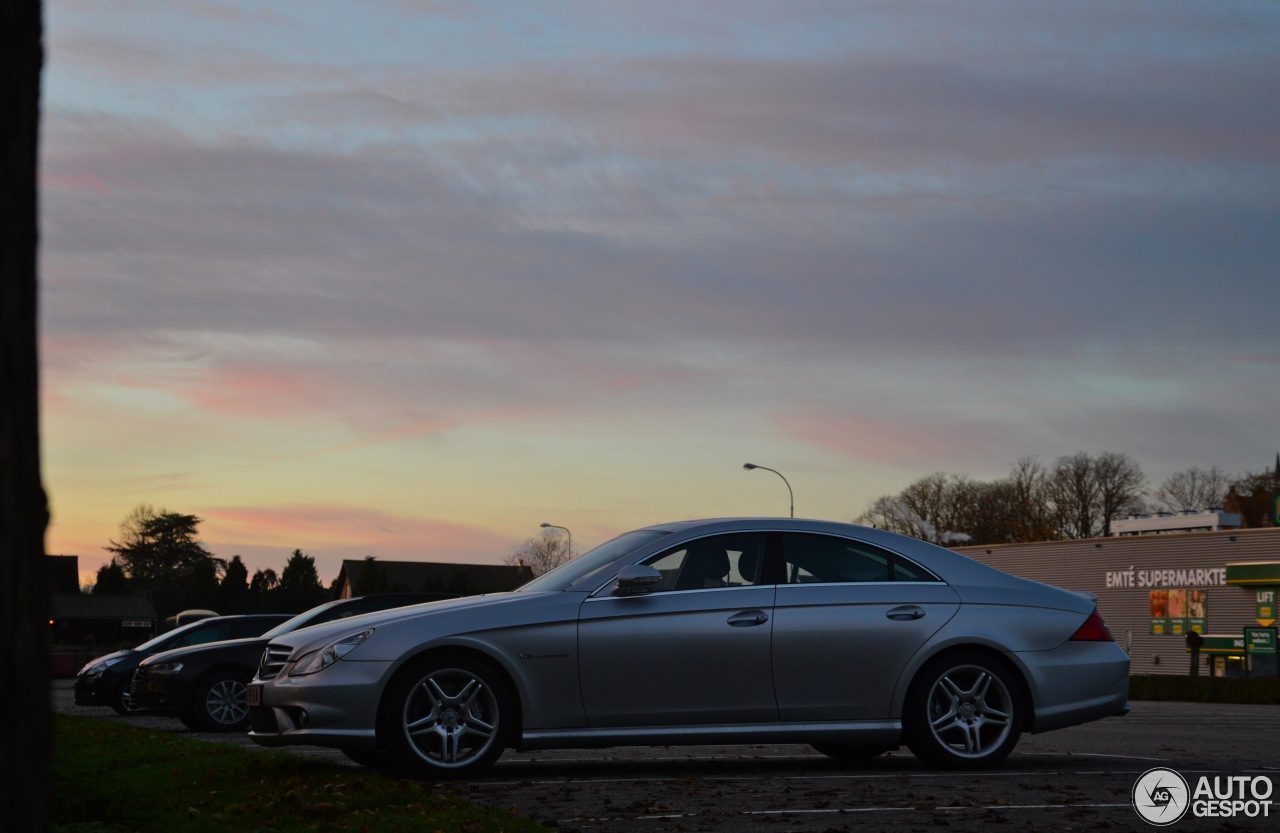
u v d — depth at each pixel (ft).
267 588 348.38
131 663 61.31
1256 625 153.28
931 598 28.40
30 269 8.04
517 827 19.62
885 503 320.91
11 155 7.97
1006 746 28.17
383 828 19.80
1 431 7.79
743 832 19.52
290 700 25.79
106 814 20.79
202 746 34.32
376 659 25.72
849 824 20.21
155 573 341.00
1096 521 298.97
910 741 27.96
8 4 8.02
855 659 27.63
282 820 21.18
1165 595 165.17
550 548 307.78
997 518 307.17
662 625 26.91
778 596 27.68
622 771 27.99
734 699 27.07
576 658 26.48
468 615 26.40
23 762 7.73
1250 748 35.88
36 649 7.86
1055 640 28.76
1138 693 117.19
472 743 26.27
